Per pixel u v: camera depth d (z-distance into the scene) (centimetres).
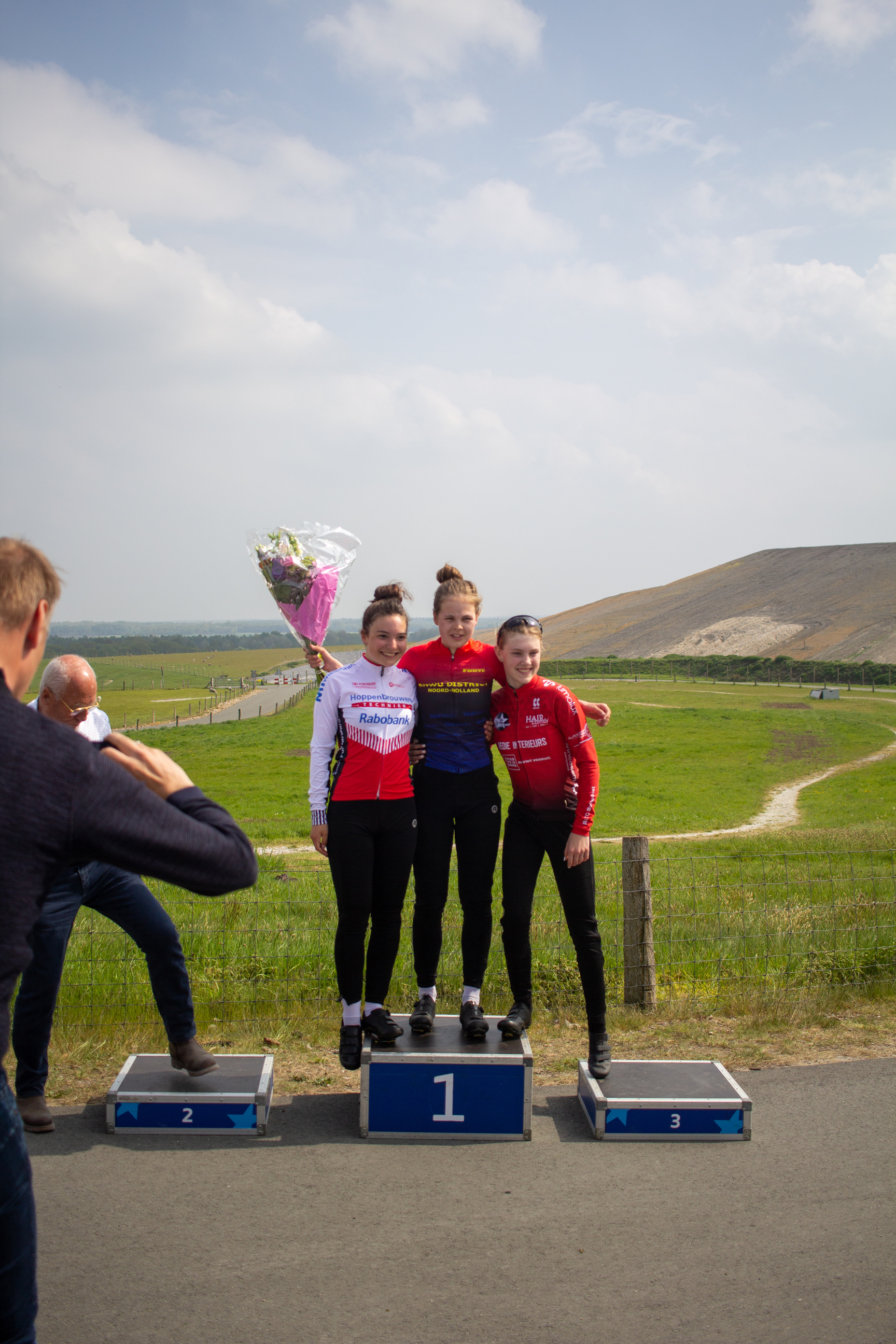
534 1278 298
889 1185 360
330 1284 293
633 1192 355
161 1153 383
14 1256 175
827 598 18200
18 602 178
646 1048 520
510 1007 580
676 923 800
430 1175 368
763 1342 268
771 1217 337
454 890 978
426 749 452
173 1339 266
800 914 805
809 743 5294
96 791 170
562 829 452
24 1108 398
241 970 649
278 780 3997
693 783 3769
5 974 164
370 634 425
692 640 17362
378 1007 432
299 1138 400
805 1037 536
